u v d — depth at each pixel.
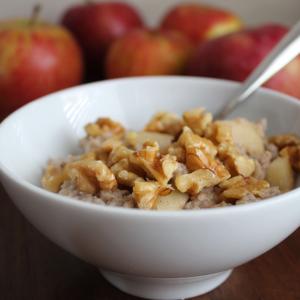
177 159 0.37
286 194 0.31
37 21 0.60
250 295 0.37
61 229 0.33
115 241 0.31
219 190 0.36
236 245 0.32
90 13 0.64
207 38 0.63
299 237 0.41
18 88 0.56
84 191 0.36
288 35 0.46
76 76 0.59
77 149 0.44
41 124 0.42
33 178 0.40
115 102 0.47
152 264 0.32
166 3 0.73
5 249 0.41
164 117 0.43
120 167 0.37
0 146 0.37
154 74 0.57
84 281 0.38
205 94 0.47
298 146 0.40
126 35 0.59
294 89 0.53
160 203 0.35
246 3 0.74
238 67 0.53
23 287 0.38
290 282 0.38
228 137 0.39
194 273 0.33
